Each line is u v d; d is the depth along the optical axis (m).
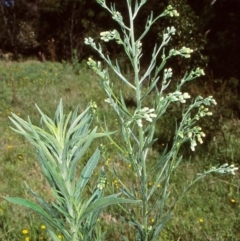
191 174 6.07
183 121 2.18
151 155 7.11
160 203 2.07
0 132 9.06
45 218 1.62
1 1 26.88
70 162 1.66
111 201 1.56
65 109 11.23
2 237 4.50
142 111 1.90
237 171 6.07
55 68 18.33
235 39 12.77
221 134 7.23
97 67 2.11
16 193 5.90
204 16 13.86
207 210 5.12
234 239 4.46
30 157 7.42
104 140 7.89
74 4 24.27
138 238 2.09
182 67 11.97
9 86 14.88
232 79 10.08
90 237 1.76
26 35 26.88
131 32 2.09
